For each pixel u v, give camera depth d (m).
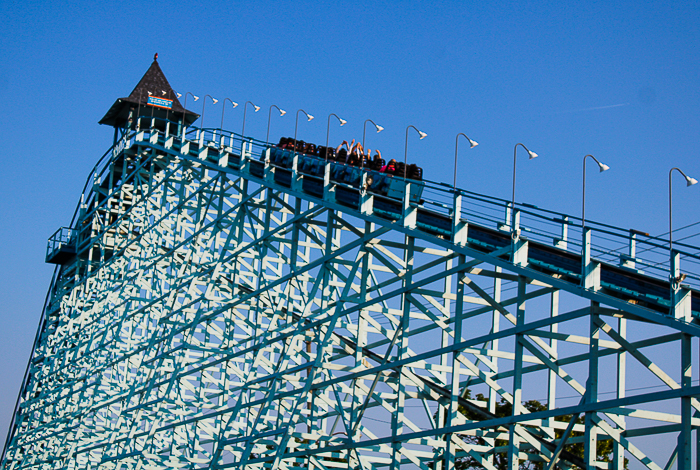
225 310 35.31
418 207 26.45
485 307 27.14
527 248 21.86
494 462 43.25
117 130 57.22
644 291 19.11
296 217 31.23
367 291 28.14
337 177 32.25
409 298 25.55
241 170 35.22
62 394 58.28
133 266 48.00
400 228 25.56
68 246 60.97
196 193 40.31
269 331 32.06
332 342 29.44
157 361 41.16
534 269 21.59
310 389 28.56
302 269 30.77
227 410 32.66
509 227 24.78
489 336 21.70
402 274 26.14
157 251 43.88
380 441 24.69
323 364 27.52
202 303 36.28
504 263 21.67
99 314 50.62
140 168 48.69
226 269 37.41
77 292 60.97
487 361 27.45
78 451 47.88
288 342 29.97
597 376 18.66
